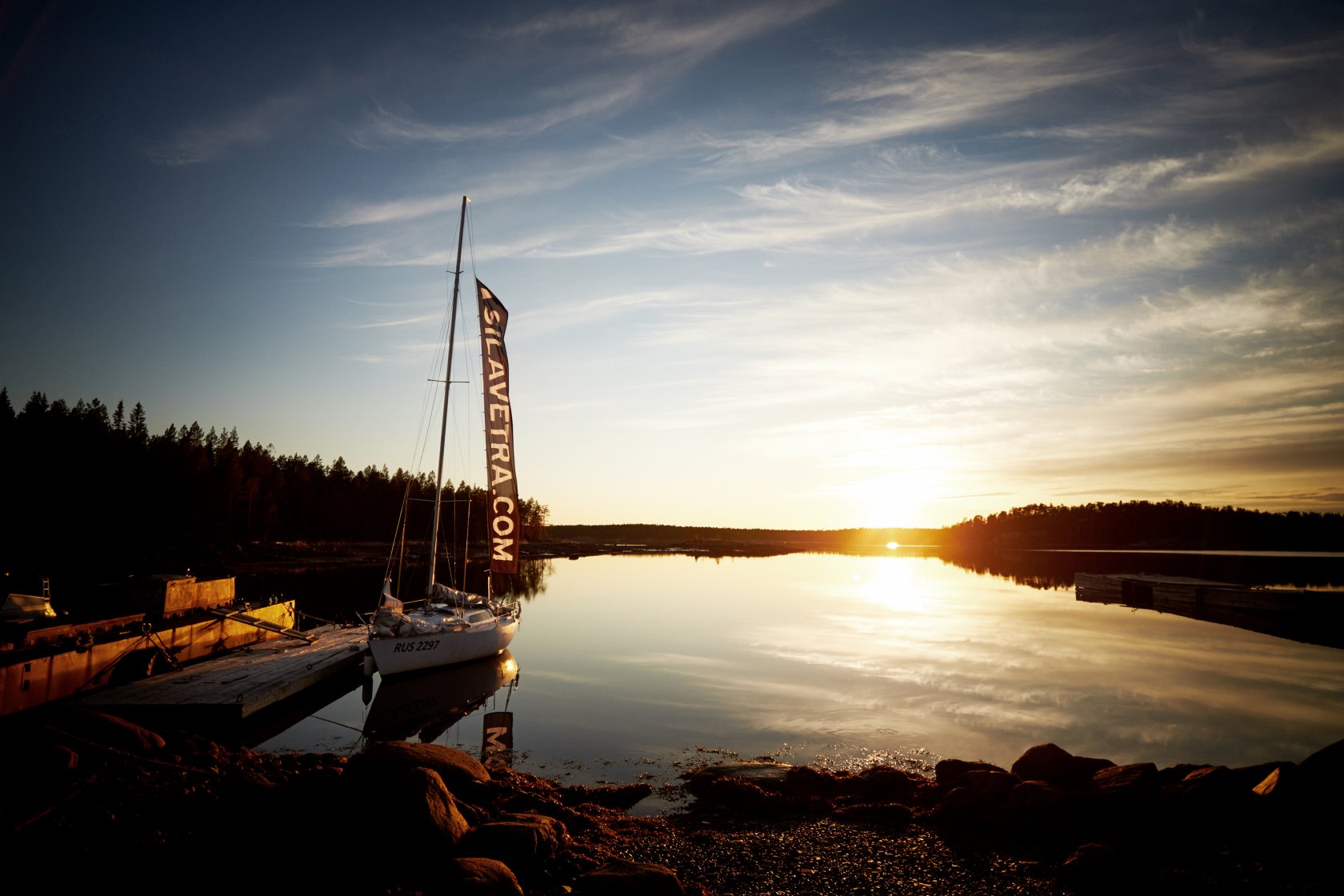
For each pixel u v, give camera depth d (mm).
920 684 23500
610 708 20625
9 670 16250
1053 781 12914
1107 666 27016
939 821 11961
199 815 9852
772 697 21828
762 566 103875
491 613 28812
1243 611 45312
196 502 87000
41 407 85500
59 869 8195
